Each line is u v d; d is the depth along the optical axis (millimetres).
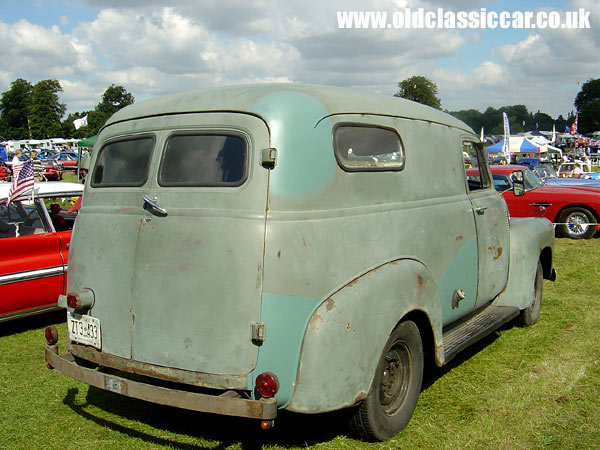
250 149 3008
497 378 4492
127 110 3672
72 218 6672
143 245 3178
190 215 3068
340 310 2988
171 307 3059
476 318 4879
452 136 4527
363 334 3068
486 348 5223
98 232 3424
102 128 3732
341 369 2959
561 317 6133
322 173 3100
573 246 10898
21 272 5531
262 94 3162
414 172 3875
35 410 4039
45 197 6078
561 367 4660
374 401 3297
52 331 3625
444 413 3875
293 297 2906
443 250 4090
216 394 3199
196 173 3135
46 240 5738
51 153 45219
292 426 3717
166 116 3357
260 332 2857
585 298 6941
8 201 5684
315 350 2893
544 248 6008
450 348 4023
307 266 2949
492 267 4949
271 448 3430
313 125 3113
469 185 4961
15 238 5531
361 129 3432
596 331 5613
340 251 3109
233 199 2988
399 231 3588
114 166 3523
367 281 3197
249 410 2775
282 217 2928
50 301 5801
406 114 3949
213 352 2945
